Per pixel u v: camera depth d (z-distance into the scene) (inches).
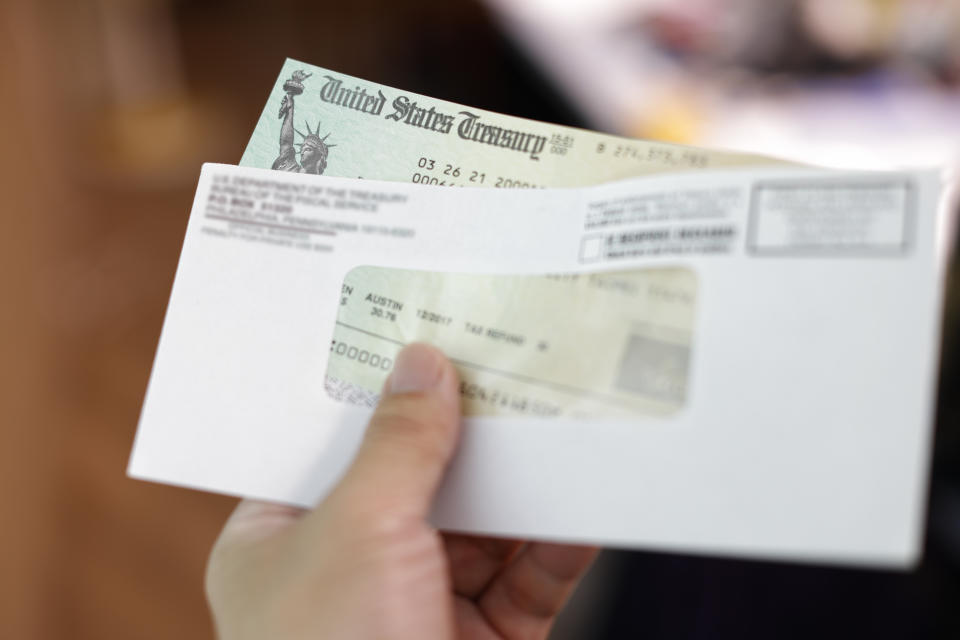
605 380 18.4
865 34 47.2
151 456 19.8
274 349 19.8
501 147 20.0
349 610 18.2
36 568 55.6
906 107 45.0
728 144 44.1
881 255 17.1
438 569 18.9
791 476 16.9
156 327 66.9
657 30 49.7
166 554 55.4
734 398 17.5
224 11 86.1
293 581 18.6
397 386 18.9
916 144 43.1
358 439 19.5
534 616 25.3
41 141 75.9
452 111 20.2
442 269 19.5
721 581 39.3
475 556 25.2
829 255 17.4
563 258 19.1
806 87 46.7
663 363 18.1
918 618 36.1
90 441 60.6
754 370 17.5
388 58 76.7
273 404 19.8
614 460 18.0
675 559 40.3
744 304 17.7
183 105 80.0
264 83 82.5
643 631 40.1
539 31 50.3
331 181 19.8
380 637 18.2
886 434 16.6
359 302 19.7
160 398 19.9
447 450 18.8
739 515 17.0
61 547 56.3
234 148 78.2
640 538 17.6
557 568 24.3
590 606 45.4
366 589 18.1
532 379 18.9
